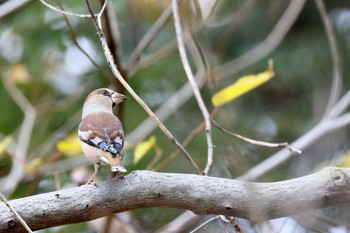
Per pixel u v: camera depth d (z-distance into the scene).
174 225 11.55
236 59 15.03
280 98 16.22
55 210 6.62
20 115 14.20
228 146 7.99
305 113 16.03
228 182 6.73
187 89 13.62
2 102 14.29
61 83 14.58
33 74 14.35
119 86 10.01
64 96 14.50
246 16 15.28
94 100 8.90
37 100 14.23
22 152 12.66
